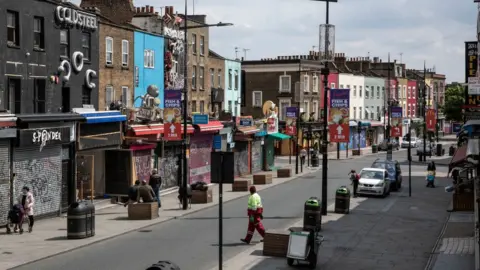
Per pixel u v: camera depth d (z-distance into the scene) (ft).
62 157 94.63
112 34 123.95
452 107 326.24
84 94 113.60
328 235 79.15
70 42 106.93
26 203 77.46
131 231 80.18
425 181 164.14
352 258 65.51
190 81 171.53
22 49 94.27
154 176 101.91
